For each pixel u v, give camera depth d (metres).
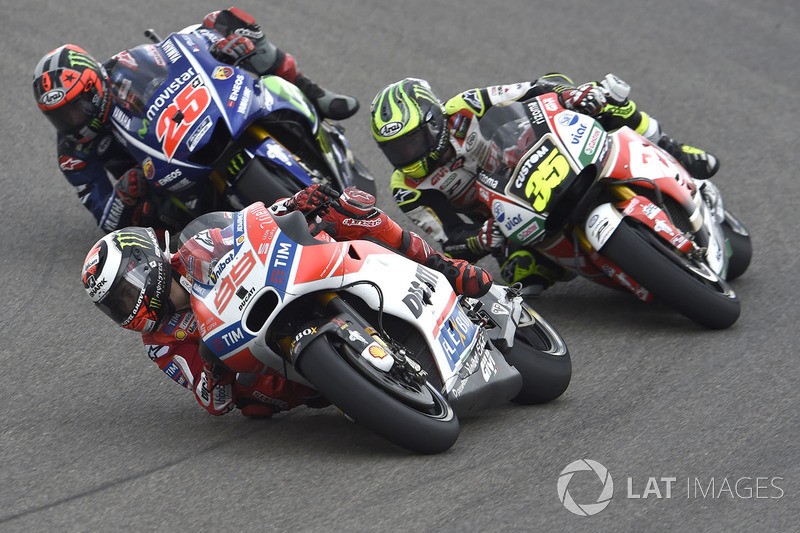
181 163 23.78
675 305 20.92
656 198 22.19
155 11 44.97
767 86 38.69
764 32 43.69
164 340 18.11
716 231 22.80
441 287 18.02
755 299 23.28
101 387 20.50
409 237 18.66
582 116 22.27
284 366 17.03
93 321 23.62
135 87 24.38
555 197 21.42
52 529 15.28
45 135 35.25
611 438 17.38
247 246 16.86
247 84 24.17
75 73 24.62
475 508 15.20
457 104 24.48
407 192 24.61
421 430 16.25
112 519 15.46
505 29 44.06
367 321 17.95
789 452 16.59
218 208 24.94
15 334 23.12
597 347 21.38
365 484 16.02
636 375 19.91
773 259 25.72
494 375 18.09
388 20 44.84
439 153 23.86
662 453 16.75
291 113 25.25
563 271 24.03
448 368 17.36
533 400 18.91
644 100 37.56
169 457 17.38
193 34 25.34
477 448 17.14
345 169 26.86
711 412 18.12
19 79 39.19
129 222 26.47
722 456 16.56
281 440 17.89
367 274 17.05
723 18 45.16
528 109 22.50
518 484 15.87
